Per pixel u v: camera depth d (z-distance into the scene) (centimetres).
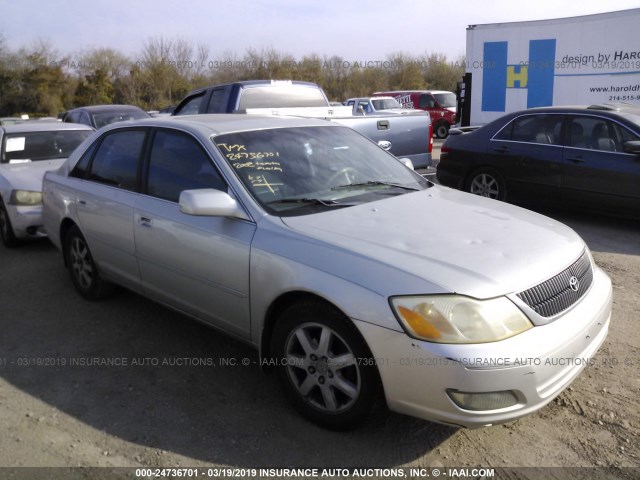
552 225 352
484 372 252
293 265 301
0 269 608
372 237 305
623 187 674
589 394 339
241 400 343
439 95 2311
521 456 288
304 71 3344
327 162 397
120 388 358
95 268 482
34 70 4191
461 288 262
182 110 1026
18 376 376
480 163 809
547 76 1312
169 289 392
